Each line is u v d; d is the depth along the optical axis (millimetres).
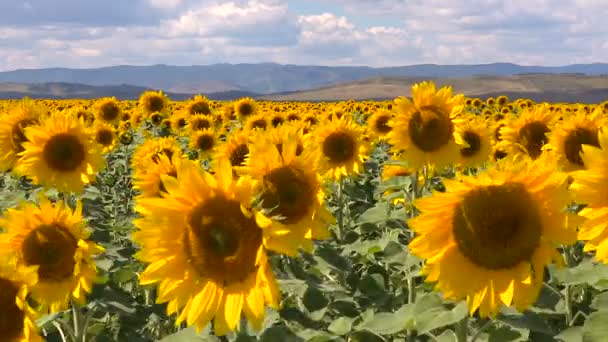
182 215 1052
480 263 1001
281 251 984
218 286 1032
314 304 1306
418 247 1021
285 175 1288
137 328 1493
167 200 1048
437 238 1017
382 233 2096
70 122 2127
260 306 998
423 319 1015
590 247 958
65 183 2123
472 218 983
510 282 984
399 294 1568
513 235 984
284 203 1276
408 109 1972
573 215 957
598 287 1192
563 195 960
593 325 955
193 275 1039
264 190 1228
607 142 941
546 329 1070
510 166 987
